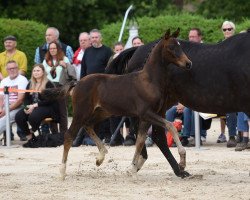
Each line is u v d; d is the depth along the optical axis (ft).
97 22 110.22
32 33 86.48
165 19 84.94
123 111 45.32
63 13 108.27
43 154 57.36
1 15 107.14
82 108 45.80
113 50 70.79
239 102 44.78
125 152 57.57
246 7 107.04
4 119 64.08
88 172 48.19
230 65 44.55
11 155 57.11
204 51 45.57
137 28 76.54
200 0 115.14
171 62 44.42
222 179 44.96
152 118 44.47
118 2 112.57
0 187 42.93
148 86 44.50
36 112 61.93
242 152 57.16
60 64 64.28
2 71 69.46
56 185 43.47
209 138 67.56
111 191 41.24
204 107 45.80
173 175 46.80
